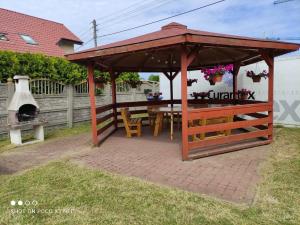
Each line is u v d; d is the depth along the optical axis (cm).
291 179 389
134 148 610
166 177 414
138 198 339
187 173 430
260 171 430
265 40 522
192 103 944
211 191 357
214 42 460
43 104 852
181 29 594
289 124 834
